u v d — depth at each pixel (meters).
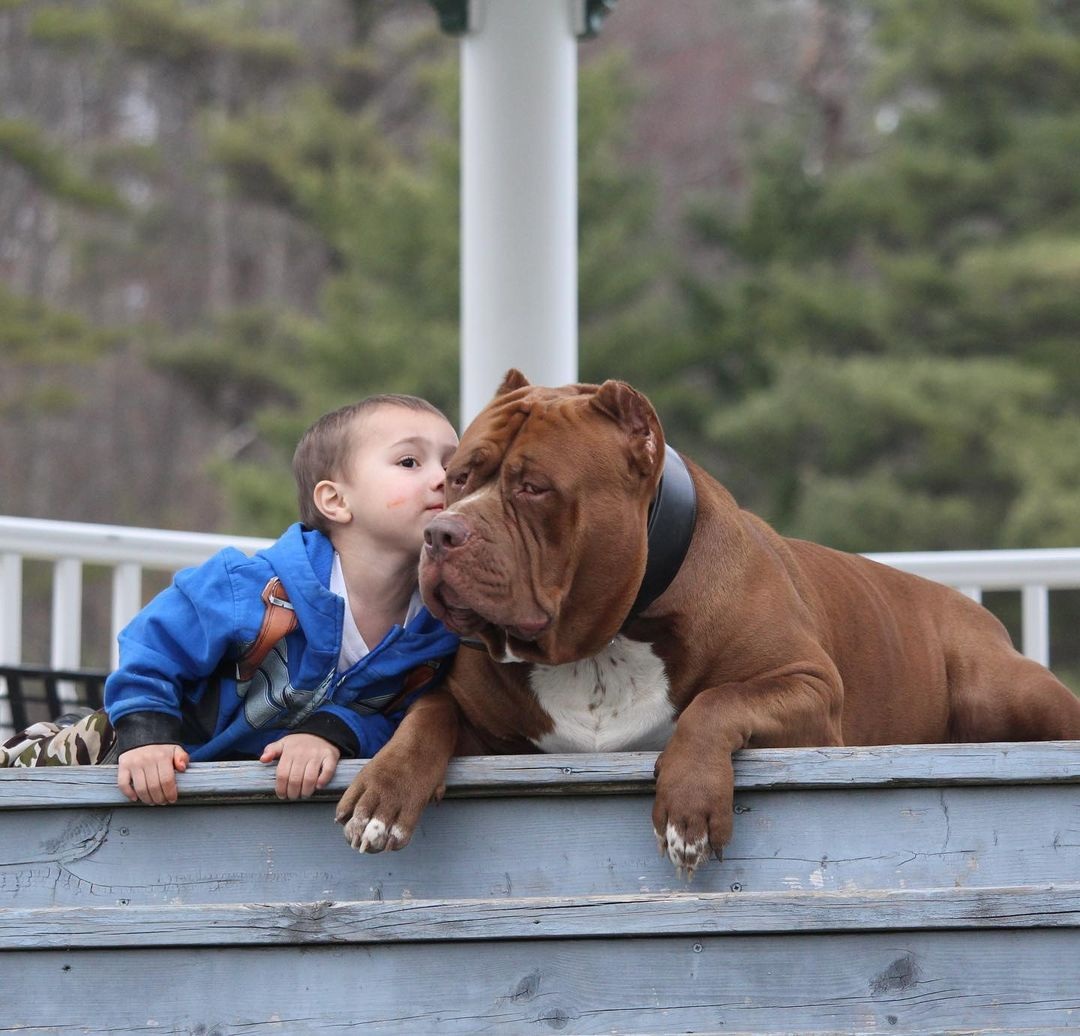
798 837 5.45
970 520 29.94
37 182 42.25
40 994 5.32
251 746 6.37
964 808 5.42
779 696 5.82
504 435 5.83
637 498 5.87
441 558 5.50
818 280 33.16
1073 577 9.55
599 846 5.52
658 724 6.16
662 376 33.06
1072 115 33.34
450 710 6.02
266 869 5.60
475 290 9.41
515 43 9.26
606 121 33.22
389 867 5.56
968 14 33.25
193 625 6.10
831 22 43.97
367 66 43.78
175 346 41.44
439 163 32.75
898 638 7.45
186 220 45.88
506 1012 5.19
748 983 5.18
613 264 33.12
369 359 32.00
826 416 30.61
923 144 33.94
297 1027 5.23
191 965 5.29
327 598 6.20
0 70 45.84
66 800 5.63
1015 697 7.52
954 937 5.16
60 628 9.80
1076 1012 5.11
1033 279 31.56
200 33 43.31
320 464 6.64
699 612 6.04
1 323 39.25
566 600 5.79
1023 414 30.72
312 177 34.75
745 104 46.31
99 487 44.47
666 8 47.34
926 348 32.62
